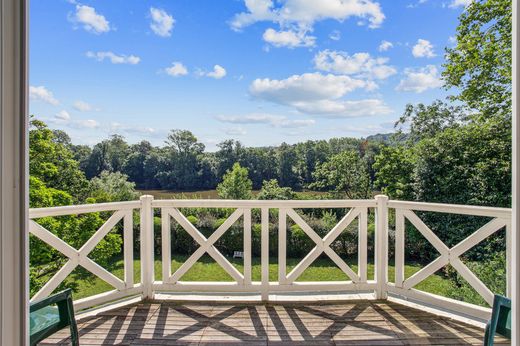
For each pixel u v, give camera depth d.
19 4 0.73
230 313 2.96
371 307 3.08
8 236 0.71
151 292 3.27
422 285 5.69
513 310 0.81
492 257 5.55
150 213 3.26
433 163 7.67
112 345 2.45
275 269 6.45
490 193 6.81
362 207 3.26
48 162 6.90
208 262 6.84
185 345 2.45
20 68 0.73
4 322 0.70
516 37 0.79
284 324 2.76
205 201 3.25
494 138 7.06
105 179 9.11
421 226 3.04
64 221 5.42
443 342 2.47
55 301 1.66
